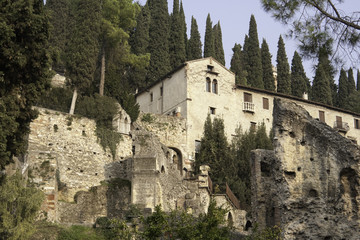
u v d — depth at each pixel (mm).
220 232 22500
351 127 65562
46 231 27609
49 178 32156
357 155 24781
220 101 55906
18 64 24688
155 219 22641
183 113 53688
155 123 51469
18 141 26188
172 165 39562
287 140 26578
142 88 67500
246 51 85375
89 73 46000
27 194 25688
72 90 45625
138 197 34781
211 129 50219
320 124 26484
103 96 44500
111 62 53344
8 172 29516
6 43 24562
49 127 39938
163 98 57344
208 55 79938
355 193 24656
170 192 38156
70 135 40656
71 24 60688
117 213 37125
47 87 27719
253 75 76688
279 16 20594
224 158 47656
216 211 22828
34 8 26547
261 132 51594
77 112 42375
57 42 58594
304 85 77312
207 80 55938
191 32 80625
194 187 38562
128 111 48594
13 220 24703
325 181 25359
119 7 53406
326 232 24312
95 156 41219
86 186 39719
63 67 58000
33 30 25516
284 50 79438
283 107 27078
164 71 69125
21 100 25594
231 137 55250
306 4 20406
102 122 42750
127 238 23797
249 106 57562
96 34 47594
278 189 26047
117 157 42625
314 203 25141
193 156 52125
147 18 79250
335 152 25438
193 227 22234
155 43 71062
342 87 82938
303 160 26109
